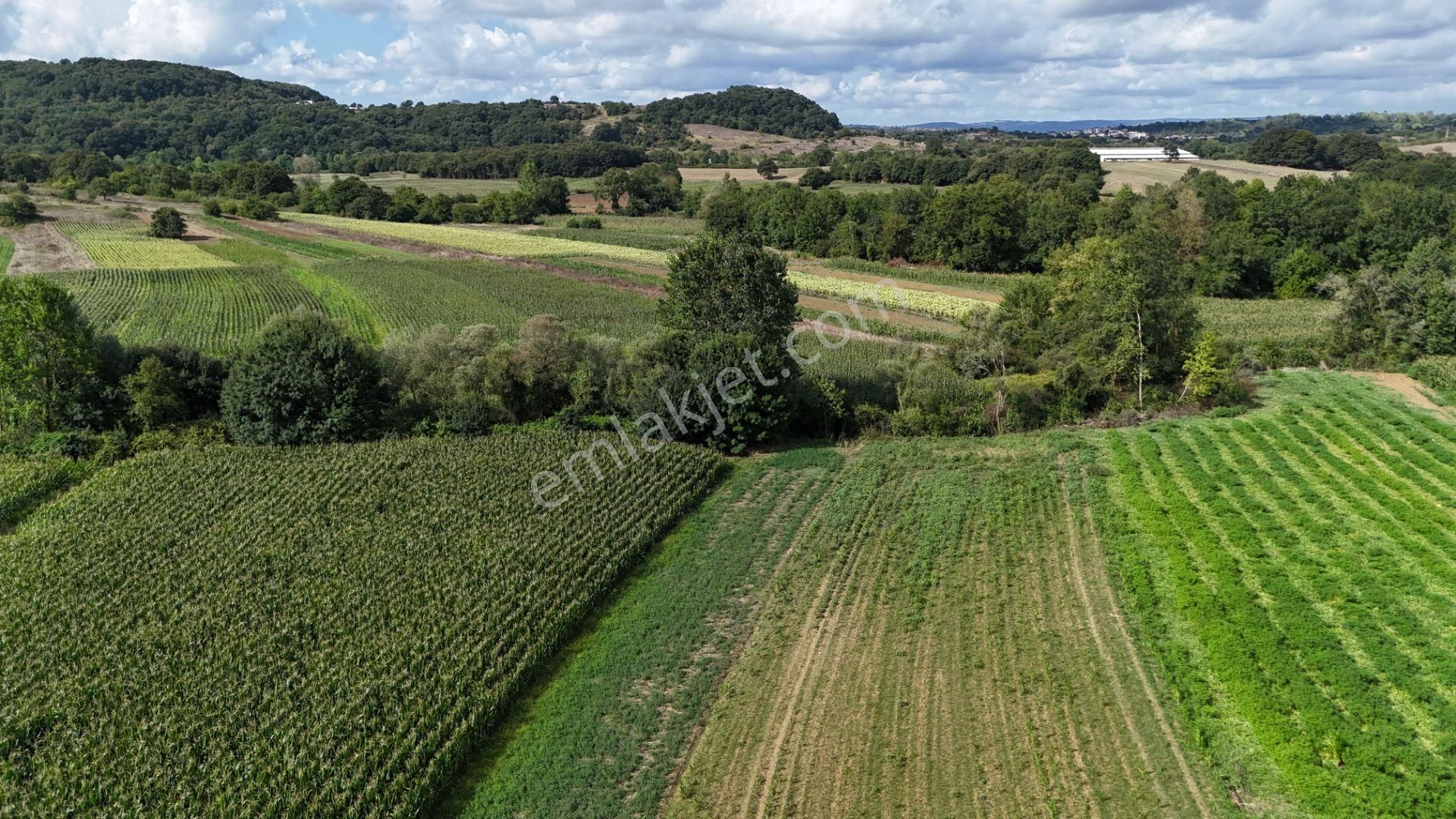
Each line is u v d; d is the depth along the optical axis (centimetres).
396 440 5050
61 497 4322
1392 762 2328
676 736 2716
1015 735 2609
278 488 4272
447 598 3372
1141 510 4047
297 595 3378
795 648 3155
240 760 2541
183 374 5306
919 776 2470
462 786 2566
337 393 4997
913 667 2988
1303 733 2475
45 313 4894
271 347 4988
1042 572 3584
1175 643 2970
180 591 3397
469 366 5425
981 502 4281
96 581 3459
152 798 2397
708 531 4150
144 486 4259
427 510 4088
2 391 4966
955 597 3416
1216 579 3394
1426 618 3080
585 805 2458
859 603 3422
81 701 2769
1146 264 5856
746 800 2427
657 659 3128
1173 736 2564
